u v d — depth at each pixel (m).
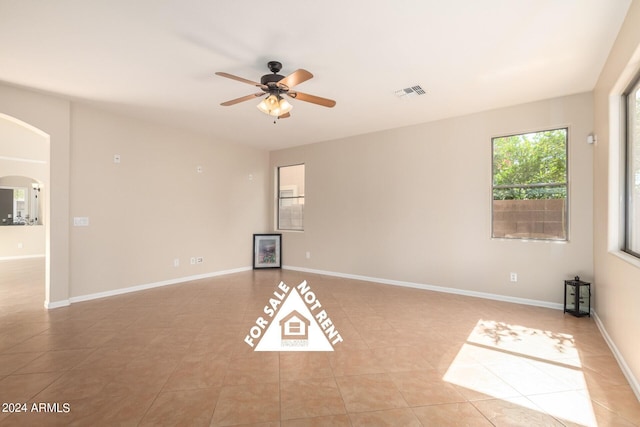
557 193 4.04
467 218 4.64
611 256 2.85
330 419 1.87
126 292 4.78
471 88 3.71
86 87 3.69
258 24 2.47
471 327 3.36
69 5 2.23
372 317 3.68
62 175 4.07
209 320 3.58
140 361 2.58
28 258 8.15
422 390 2.17
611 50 2.80
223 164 6.24
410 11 2.31
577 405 2.01
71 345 2.89
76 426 1.79
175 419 1.86
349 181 5.95
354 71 3.27
